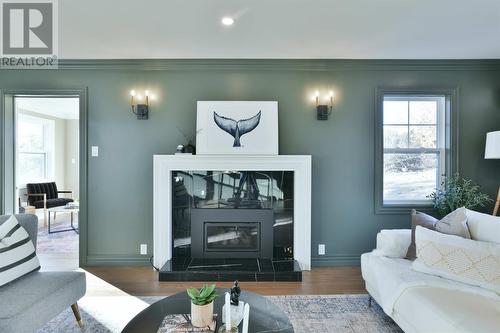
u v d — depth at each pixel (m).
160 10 2.25
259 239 3.22
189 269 2.92
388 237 2.35
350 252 3.33
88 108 3.28
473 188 3.17
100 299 2.51
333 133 3.32
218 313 1.56
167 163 3.15
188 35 2.67
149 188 3.30
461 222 2.14
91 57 3.19
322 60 3.27
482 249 1.85
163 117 3.30
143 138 3.30
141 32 2.61
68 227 5.18
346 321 2.15
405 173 3.44
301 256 3.17
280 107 3.30
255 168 3.18
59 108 5.78
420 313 1.61
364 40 2.79
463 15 2.33
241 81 3.30
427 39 2.77
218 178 3.26
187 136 3.30
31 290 1.76
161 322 1.46
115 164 3.29
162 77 3.29
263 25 2.49
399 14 2.31
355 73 3.31
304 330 2.03
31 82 3.28
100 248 3.29
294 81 3.31
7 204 3.31
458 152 3.32
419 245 2.04
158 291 2.66
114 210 3.29
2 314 1.52
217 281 2.86
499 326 1.36
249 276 2.87
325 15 2.33
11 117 3.35
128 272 3.10
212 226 3.23
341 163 3.32
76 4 2.16
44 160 6.49
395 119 3.44
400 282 1.88
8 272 1.77
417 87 3.30
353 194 3.32
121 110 3.29
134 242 3.30
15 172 3.40
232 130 3.22
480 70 3.31
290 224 3.27
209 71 3.29
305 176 3.17
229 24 2.47
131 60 3.25
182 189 3.25
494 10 2.25
